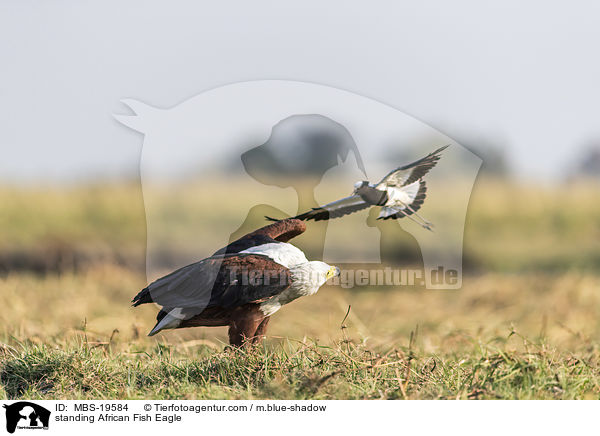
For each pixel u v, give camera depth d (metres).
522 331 14.25
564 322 15.41
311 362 9.51
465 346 11.91
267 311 9.95
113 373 9.60
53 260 21.66
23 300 16.41
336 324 14.49
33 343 11.25
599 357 10.91
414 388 8.83
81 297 16.94
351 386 8.76
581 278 19.06
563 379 8.80
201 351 11.48
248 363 9.35
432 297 17.09
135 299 10.02
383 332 14.24
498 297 17.77
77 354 9.88
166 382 9.40
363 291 17.06
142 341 12.20
